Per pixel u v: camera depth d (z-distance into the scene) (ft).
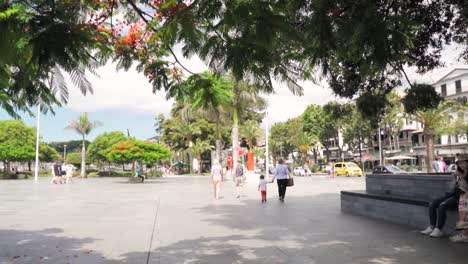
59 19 9.28
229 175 165.78
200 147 211.20
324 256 21.24
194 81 15.56
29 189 89.86
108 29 13.76
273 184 99.35
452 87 159.43
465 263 19.17
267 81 12.73
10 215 41.39
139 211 44.01
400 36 10.98
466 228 23.59
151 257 21.70
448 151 180.45
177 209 45.47
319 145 285.23
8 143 193.57
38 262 20.74
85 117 194.39
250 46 11.25
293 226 31.55
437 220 25.70
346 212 39.88
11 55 9.13
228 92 15.51
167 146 244.83
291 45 11.57
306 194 64.59
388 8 12.70
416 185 31.19
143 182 124.88
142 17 14.07
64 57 9.12
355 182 108.06
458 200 24.77
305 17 11.35
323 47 11.66
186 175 211.61
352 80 29.22
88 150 261.44
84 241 26.50
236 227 31.71
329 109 36.06
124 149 131.23
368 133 197.88
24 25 8.87
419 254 21.07
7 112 14.17
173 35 12.45
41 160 271.69
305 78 12.93
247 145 252.42
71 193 75.61
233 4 10.74
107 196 66.95
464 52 30.66
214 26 11.75
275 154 285.84
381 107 30.35
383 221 32.91
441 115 116.06
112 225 33.65
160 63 16.22
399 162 220.23
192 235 28.37
